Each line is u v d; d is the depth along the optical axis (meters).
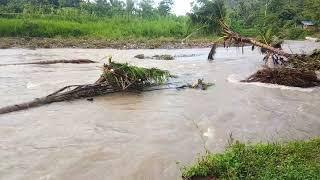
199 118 11.55
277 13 52.44
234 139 9.67
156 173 7.77
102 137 9.90
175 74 19.44
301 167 6.80
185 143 9.43
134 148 9.12
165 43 37.53
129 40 37.75
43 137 9.90
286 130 10.45
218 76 18.97
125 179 7.54
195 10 45.62
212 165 7.21
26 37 34.88
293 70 16.59
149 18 52.66
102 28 40.81
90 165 8.20
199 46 36.72
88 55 27.50
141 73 15.59
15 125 10.86
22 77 18.05
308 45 37.12
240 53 30.95
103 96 14.34
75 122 11.14
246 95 14.55
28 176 7.70
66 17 44.03
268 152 7.66
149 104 13.23
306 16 49.34
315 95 14.54
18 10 45.25
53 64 22.38
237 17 52.88
